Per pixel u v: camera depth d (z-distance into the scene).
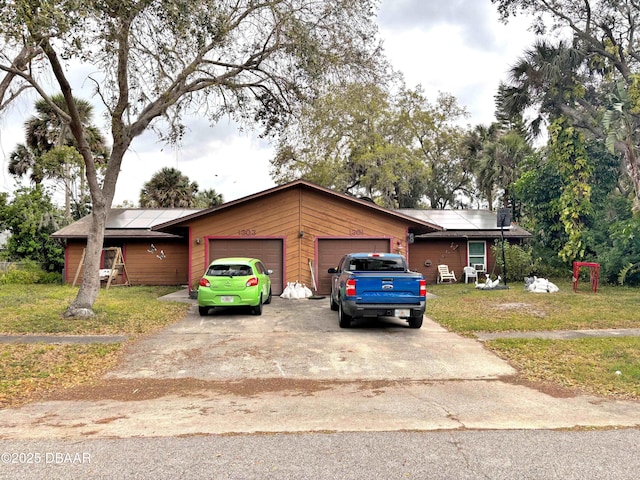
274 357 7.91
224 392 6.06
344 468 3.65
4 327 10.17
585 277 20.19
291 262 16.88
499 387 6.20
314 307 13.78
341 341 9.07
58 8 8.25
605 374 6.67
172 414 5.15
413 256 22.47
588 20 21.80
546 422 4.80
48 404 5.62
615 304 13.05
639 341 8.58
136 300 15.02
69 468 3.69
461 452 3.97
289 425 4.73
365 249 17.02
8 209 23.89
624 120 18.48
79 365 7.46
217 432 4.52
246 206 16.84
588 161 20.94
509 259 21.11
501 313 11.89
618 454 3.93
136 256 22.39
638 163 18.94
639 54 22.36
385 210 16.86
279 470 3.62
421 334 9.70
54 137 30.84
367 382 6.49
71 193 32.75
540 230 23.06
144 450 4.05
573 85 20.84
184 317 12.06
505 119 38.09
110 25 10.02
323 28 13.20
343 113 32.25
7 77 11.17
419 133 38.75
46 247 24.61
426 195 43.69
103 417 5.08
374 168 33.78
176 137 14.11
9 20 7.81
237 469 3.64
